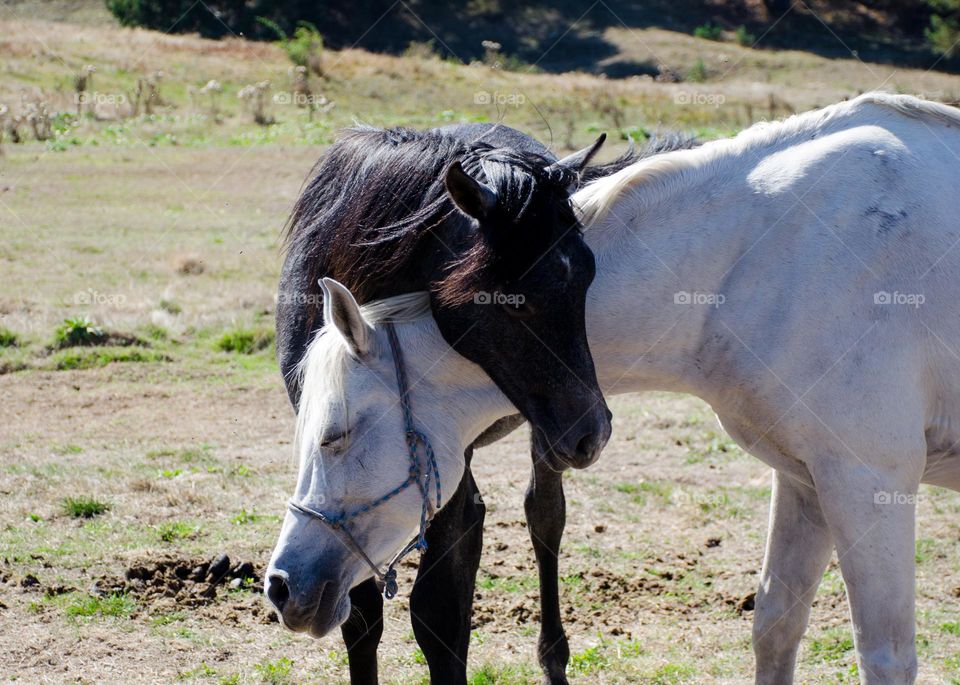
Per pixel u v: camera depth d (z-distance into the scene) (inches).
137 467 298.2
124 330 436.8
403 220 140.4
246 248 599.2
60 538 245.1
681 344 148.3
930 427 143.8
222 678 186.2
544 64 1772.9
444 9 1940.2
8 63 1214.3
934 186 141.8
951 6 1728.6
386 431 136.9
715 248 144.9
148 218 677.3
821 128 148.5
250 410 358.9
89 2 1956.2
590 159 142.9
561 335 127.2
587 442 128.8
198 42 1475.1
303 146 946.7
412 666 195.8
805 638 207.5
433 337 139.0
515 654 200.8
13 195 733.9
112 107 1067.9
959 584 228.5
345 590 138.8
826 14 2021.4
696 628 211.2
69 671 186.7
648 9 2065.7
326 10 1825.8
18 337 422.0
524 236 126.2
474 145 142.9
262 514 263.4
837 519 139.3
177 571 227.8
